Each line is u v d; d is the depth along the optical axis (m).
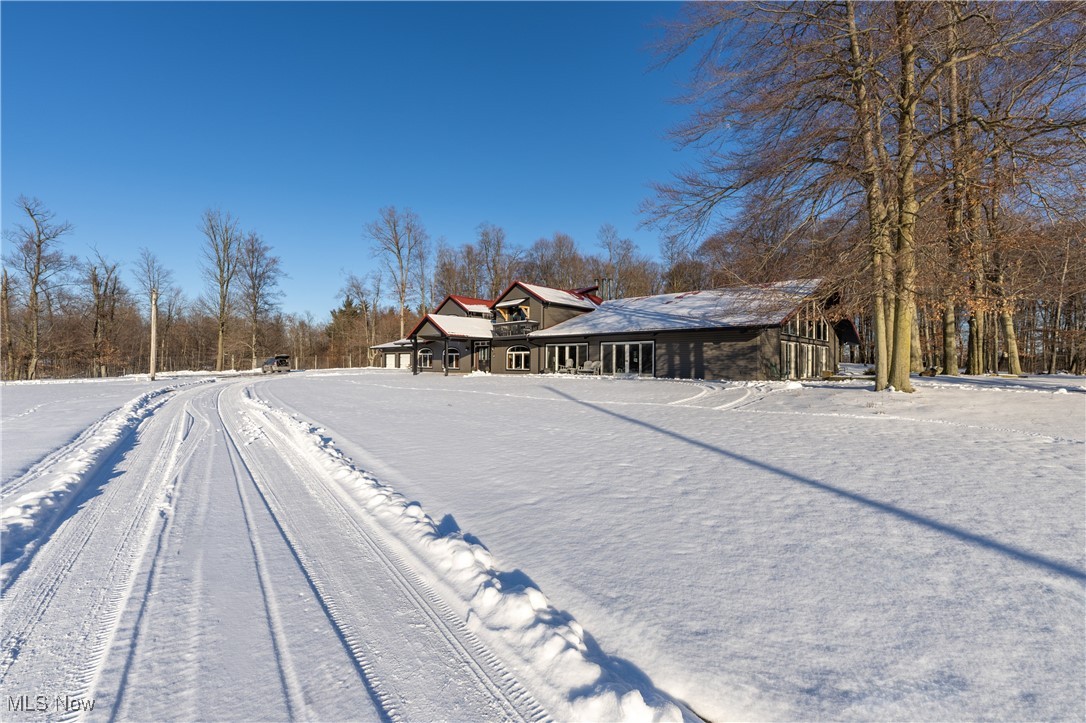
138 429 10.80
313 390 21.77
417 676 2.60
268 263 51.19
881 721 2.18
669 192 14.63
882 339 13.85
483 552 3.94
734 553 3.93
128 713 2.30
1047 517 4.50
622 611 3.12
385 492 5.57
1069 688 2.34
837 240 13.57
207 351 65.50
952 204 13.70
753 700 2.34
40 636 2.92
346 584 3.59
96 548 4.22
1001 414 10.04
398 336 64.25
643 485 5.86
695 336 24.02
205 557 4.04
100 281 46.06
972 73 12.42
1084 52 9.99
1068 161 10.42
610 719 2.22
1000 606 3.08
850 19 12.22
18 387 23.33
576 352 29.33
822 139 12.52
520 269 64.38
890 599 3.19
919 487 5.51
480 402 15.94
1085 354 31.84
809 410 11.92
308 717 2.29
